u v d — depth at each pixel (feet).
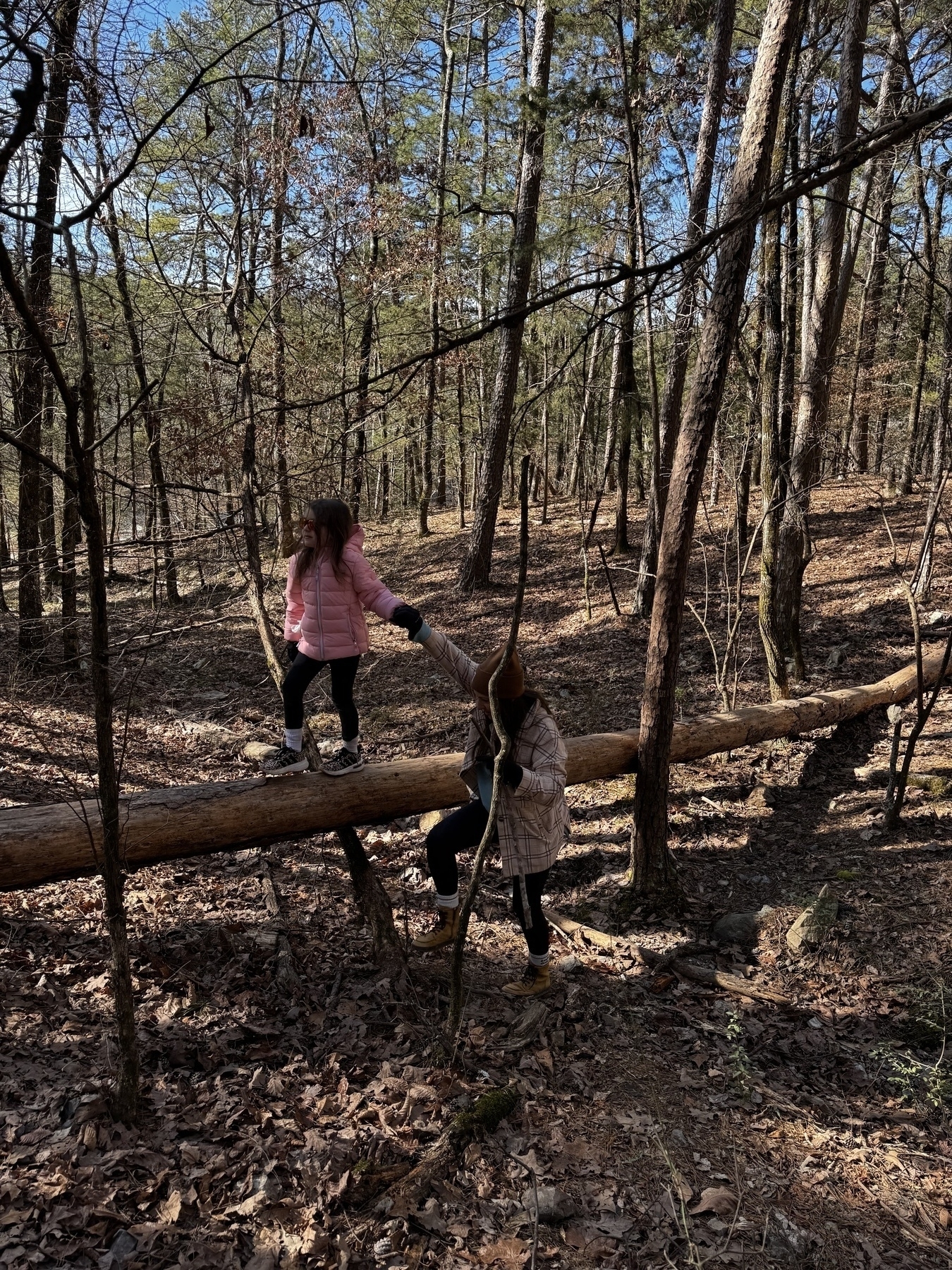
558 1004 13.44
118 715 29.45
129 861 13.23
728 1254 8.97
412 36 55.88
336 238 40.24
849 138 24.39
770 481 24.99
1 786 20.16
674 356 30.83
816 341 25.36
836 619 33.30
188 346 30.32
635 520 54.95
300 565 13.43
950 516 41.83
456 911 13.64
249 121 24.84
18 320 22.93
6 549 51.67
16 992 12.21
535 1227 8.99
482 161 54.49
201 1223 8.70
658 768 16.51
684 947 15.37
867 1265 9.01
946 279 27.37
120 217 26.11
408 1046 11.89
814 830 19.65
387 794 14.99
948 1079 11.79
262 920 15.28
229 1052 11.44
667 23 32.89
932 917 15.20
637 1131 10.75
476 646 37.99
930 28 31.71
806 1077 12.07
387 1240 8.73
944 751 21.98
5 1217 8.42
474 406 64.08
